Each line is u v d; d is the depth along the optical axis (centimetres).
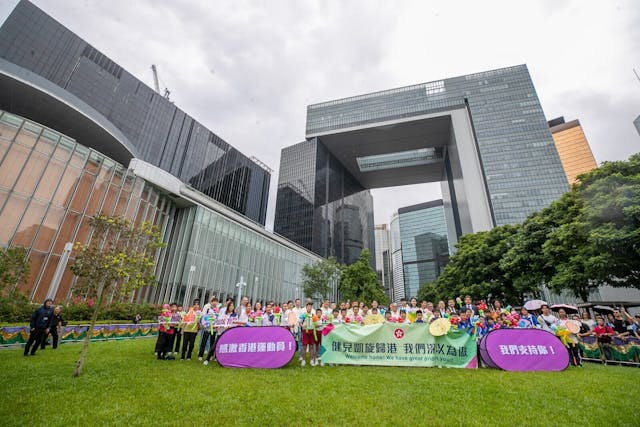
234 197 9831
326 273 4800
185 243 4050
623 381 714
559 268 2027
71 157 2738
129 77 7525
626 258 1595
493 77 10250
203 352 959
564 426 443
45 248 2466
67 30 6538
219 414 466
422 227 16238
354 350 934
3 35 5634
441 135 11650
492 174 8569
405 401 542
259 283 5188
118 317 2478
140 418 448
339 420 451
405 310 1189
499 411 501
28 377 648
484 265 3141
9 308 1722
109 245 842
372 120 11431
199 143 8925
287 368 834
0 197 2272
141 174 3478
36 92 3294
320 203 11150
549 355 879
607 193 1722
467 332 926
